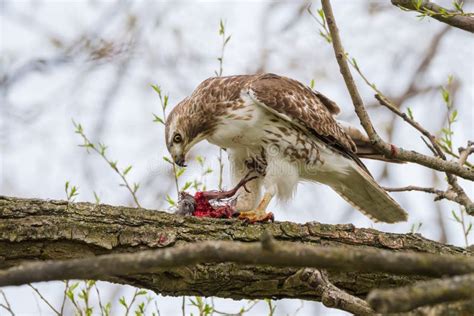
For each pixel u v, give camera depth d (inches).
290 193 488.4
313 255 239.0
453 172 415.5
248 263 241.4
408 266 236.8
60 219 361.1
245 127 482.9
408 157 411.2
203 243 243.1
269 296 385.1
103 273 239.8
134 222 369.1
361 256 238.5
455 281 218.2
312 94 519.5
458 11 391.2
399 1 393.4
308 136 492.7
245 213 420.2
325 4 387.5
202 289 376.5
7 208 359.9
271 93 481.7
